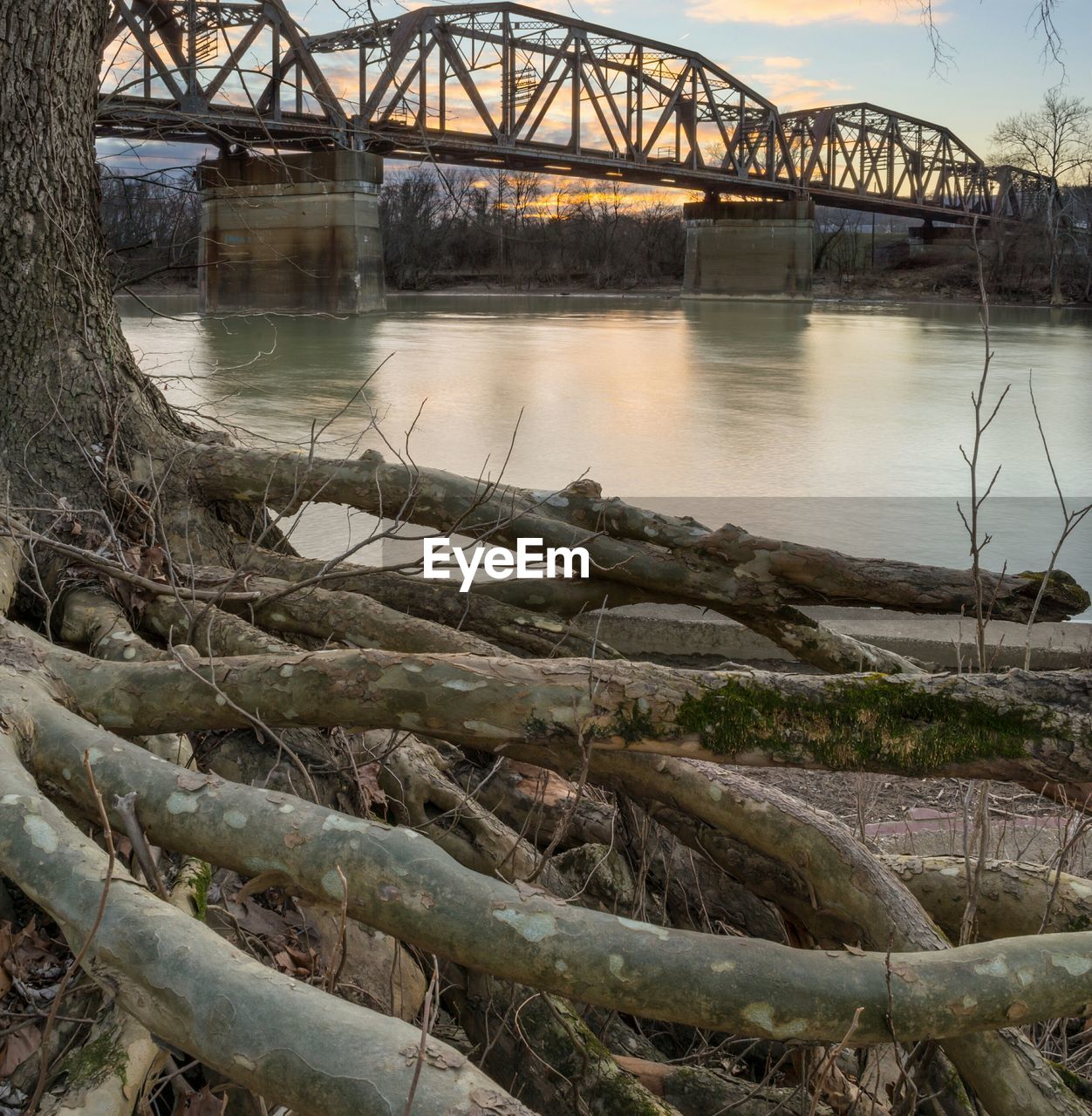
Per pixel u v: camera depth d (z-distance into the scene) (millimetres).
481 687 2480
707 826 2926
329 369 23375
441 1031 2826
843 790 4656
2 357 4234
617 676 2432
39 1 4223
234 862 2125
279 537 4684
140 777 2279
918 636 5559
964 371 26656
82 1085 1958
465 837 3248
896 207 104438
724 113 91250
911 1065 2436
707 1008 1851
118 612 3523
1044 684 2268
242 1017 1638
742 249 95875
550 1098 2582
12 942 2473
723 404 18875
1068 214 58688
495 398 18844
